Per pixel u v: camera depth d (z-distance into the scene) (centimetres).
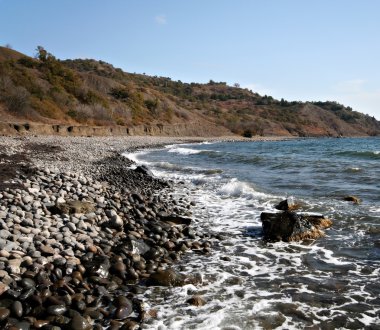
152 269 627
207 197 1268
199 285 575
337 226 883
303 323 468
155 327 452
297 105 15688
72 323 431
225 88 17662
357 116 17125
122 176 1611
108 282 552
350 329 455
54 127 4100
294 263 671
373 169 1897
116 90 7681
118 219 821
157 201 1151
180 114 8831
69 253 615
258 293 550
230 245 775
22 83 4897
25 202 855
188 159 2814
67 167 1667
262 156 2931
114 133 5469
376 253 709
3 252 561
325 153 3425
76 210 845
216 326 457
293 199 1155
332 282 587
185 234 838
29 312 454
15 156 1828
